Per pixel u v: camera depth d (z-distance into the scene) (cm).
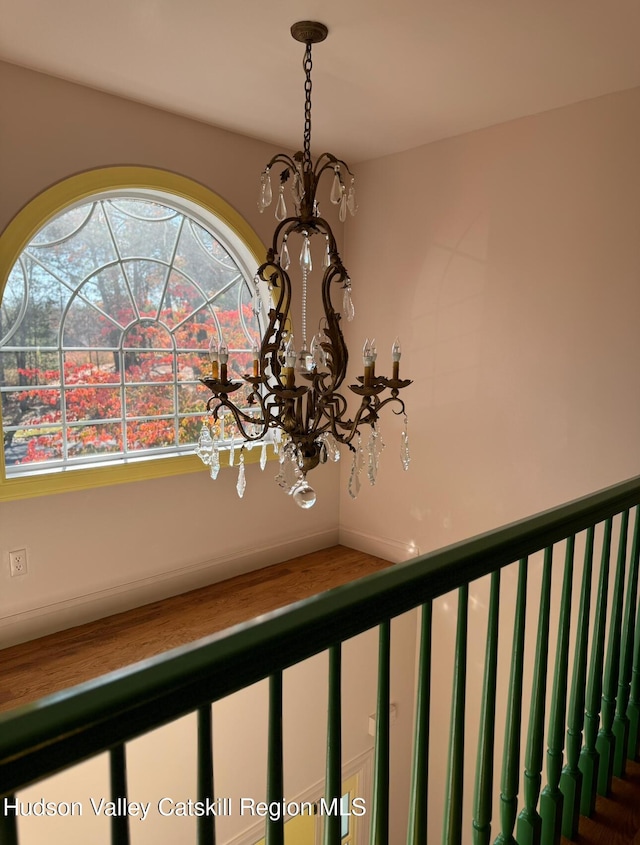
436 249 356
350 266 403
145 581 326
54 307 295
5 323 280
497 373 334
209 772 60
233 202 342
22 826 222
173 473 330
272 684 65
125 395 324
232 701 277
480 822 106
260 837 295
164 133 309
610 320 289
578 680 135
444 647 364
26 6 209
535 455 322
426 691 88
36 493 281
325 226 216
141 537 323
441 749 369
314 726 314
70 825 233
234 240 354
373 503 404
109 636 292
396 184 372
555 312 308
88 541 303
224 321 361
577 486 307
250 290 371
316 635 68
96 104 283
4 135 259
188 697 56
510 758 112
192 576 347
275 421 215
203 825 60
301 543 404
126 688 52
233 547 365
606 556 138
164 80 271
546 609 116
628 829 142
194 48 240
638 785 157
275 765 66
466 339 346
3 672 259
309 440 216
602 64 250
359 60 248
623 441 289
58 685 249
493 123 321
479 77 263
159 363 335
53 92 270
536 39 229
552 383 312
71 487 292
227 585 354
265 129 333
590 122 288
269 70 259
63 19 219
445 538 366
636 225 278
